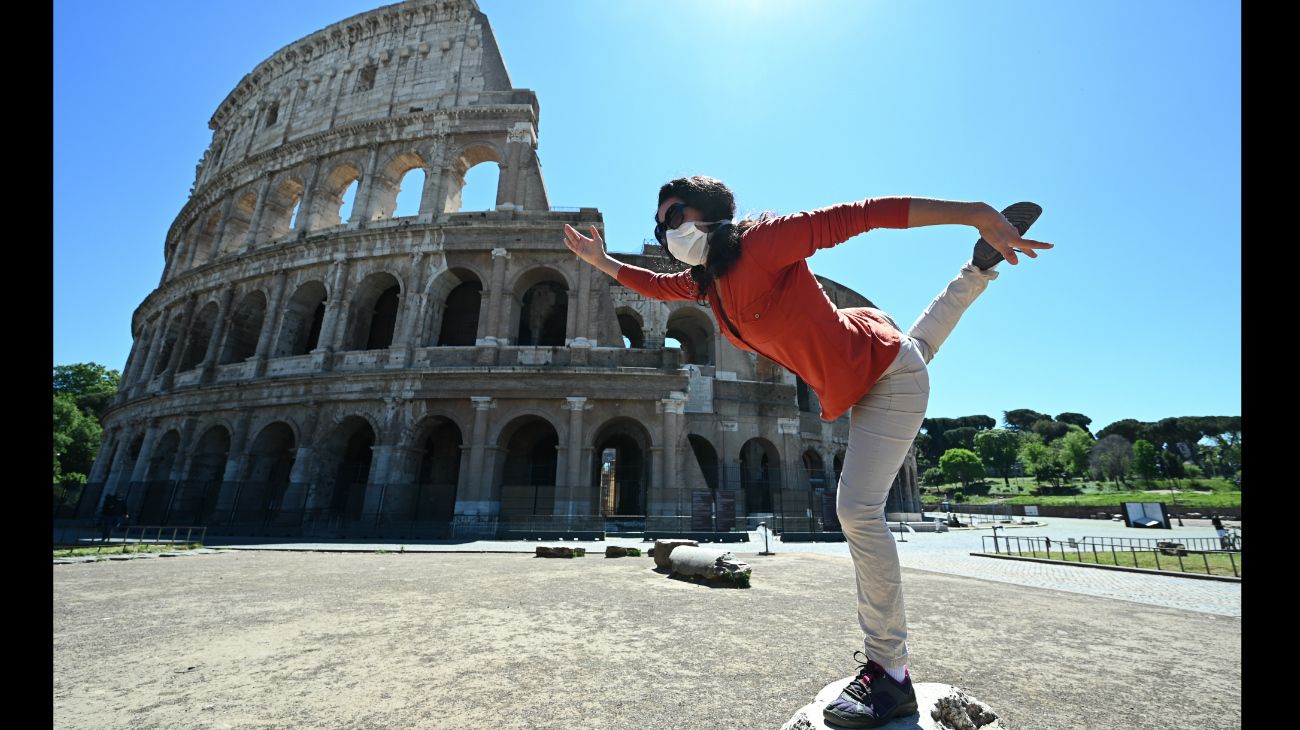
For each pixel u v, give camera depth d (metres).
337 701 4.10
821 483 41.81
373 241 34.19
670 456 29.69
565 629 6.53
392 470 29.25
